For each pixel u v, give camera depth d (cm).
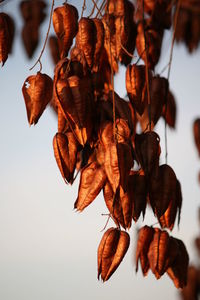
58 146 102
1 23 111
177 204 107
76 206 102
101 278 104
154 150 103
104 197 101
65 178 103
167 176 103
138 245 111
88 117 102
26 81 105
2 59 110
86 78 103
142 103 109
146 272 111
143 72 109
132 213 101
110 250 103
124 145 99
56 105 107
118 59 111
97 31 104
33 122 104
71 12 106
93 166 102
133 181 102
